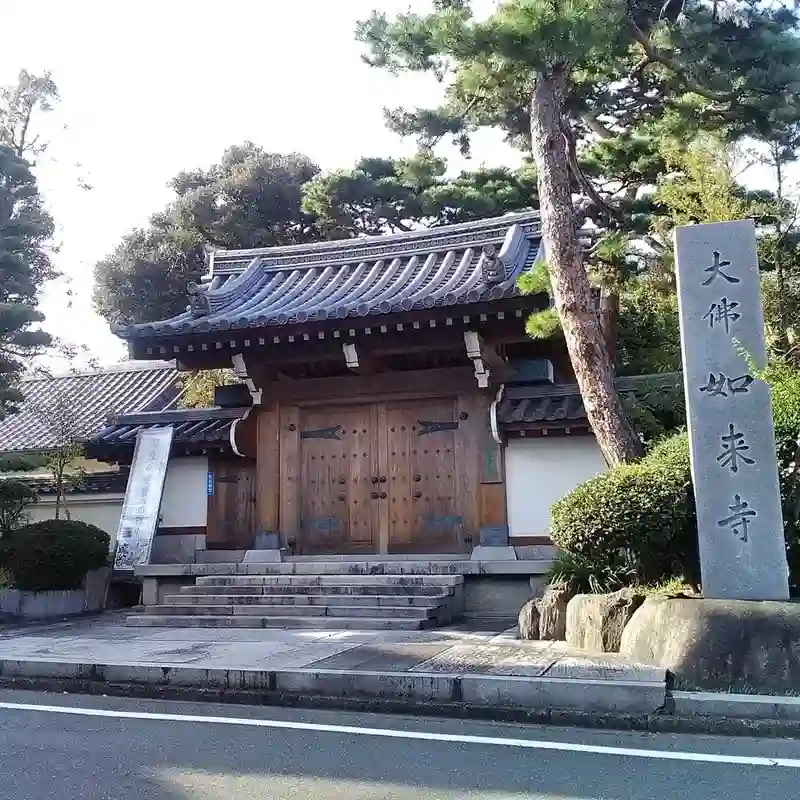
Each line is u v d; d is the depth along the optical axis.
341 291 14.80
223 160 34.69
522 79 9.84
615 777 4.86
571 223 9.83
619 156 14.84
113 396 21.38
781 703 5.99
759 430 7.58
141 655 8.55
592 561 8.74
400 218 29.25
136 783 4.78
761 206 13.74
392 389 13.62
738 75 10.42
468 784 4.72
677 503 7.82
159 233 32.78
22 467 14.09
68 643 9.74
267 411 14.27
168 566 13.05
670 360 17.75
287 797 4.50
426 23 9.38
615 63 11.00
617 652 7.79
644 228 13.30
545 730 6.08
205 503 14.40
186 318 13.93
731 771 4.98
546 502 12.52
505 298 11.54
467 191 23.22
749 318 7.80
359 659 7.88
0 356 13.92
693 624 6.84
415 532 13.41
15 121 15.70
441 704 6.66
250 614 11.36
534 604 9.22
